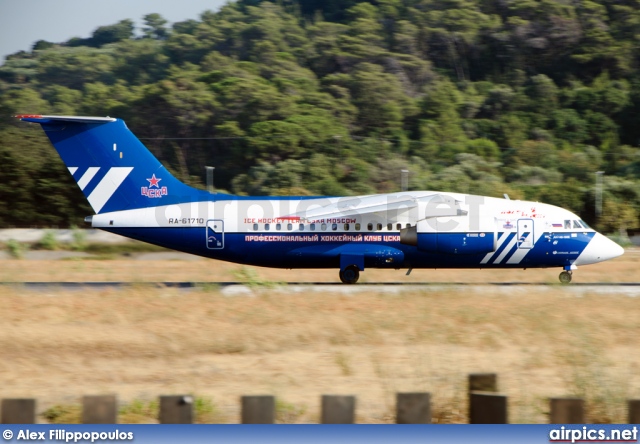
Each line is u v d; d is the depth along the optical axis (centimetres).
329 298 8619
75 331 6662
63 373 5453
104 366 5653
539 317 7288
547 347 6222
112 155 10606
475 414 3441
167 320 7212
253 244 10606
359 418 4375
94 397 3341
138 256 17700
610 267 14875
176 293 9012
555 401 3403
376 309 7844
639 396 4638
